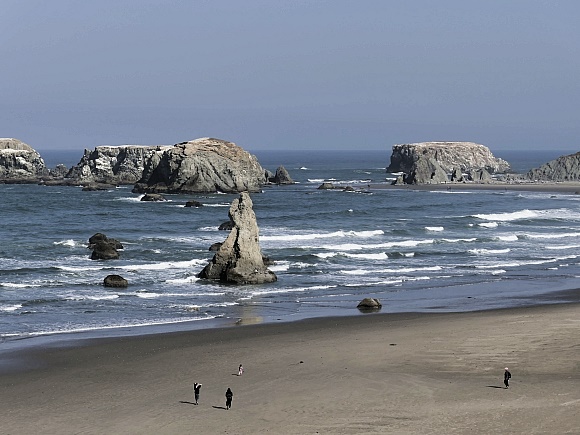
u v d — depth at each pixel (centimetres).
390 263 6588
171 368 3369
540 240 8194
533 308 4616
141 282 5584
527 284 5622
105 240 7362
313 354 3547
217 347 3725
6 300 4903
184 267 6203
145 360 3506
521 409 2689
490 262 6675
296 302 4956
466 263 6625
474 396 2844
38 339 3909
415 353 3509
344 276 5934
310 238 8119
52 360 3512
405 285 5588
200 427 2611
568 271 6219
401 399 2834
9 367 3397
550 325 4012
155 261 6519
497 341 3684
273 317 4469
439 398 2834
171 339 3903
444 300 5003
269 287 5475
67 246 7250
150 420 2692
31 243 7388
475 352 3497
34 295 5072
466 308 4709
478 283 5669
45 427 2641
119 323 4316
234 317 4478
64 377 3250
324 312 4622
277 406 2802
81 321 4359
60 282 5528
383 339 3809
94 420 2706
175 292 5259
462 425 2552
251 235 5722
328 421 2630
